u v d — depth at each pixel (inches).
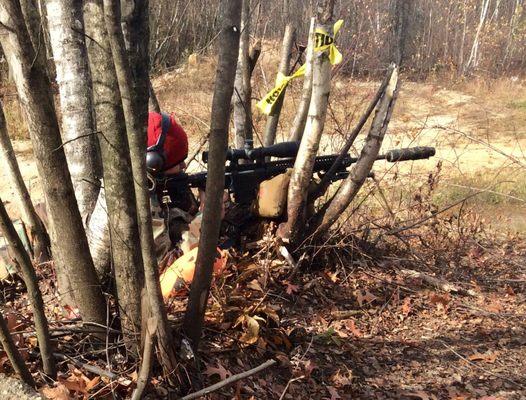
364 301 174.4
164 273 137.3
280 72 209.8
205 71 539.8
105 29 96.1
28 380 98.6
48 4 138.7
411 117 530.0
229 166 166.1
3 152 139.3
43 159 101.1
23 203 147.0
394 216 212.1
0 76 410.0
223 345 132.0
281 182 163.0
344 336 156.3
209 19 682.8
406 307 176.7
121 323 112.9
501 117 564.4
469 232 259.1
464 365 157.5
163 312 104.9
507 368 158.9
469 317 183.3
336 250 183.8
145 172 95.5
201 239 108.8
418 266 209.2
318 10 150.5
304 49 209.3
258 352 135.5
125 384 109.1
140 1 97.6
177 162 146.6
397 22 831.1
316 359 144.8
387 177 341.4
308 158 158.2
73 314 127.8
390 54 810.2
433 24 852.6
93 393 106.6
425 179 313.9
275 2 538.6
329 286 175.6
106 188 104.2
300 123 186.9
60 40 137.3
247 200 168.1
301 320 156.4
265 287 154.5
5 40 107.3
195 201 158.4
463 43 797.2
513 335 177.0
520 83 744.3
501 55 844.6
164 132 142.2
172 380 111.2
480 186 334.0
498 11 942.4
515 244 264.8
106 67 97.4
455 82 714.2
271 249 166.2
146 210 96.7
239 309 138.4
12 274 146.8
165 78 553.9
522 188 341.1
